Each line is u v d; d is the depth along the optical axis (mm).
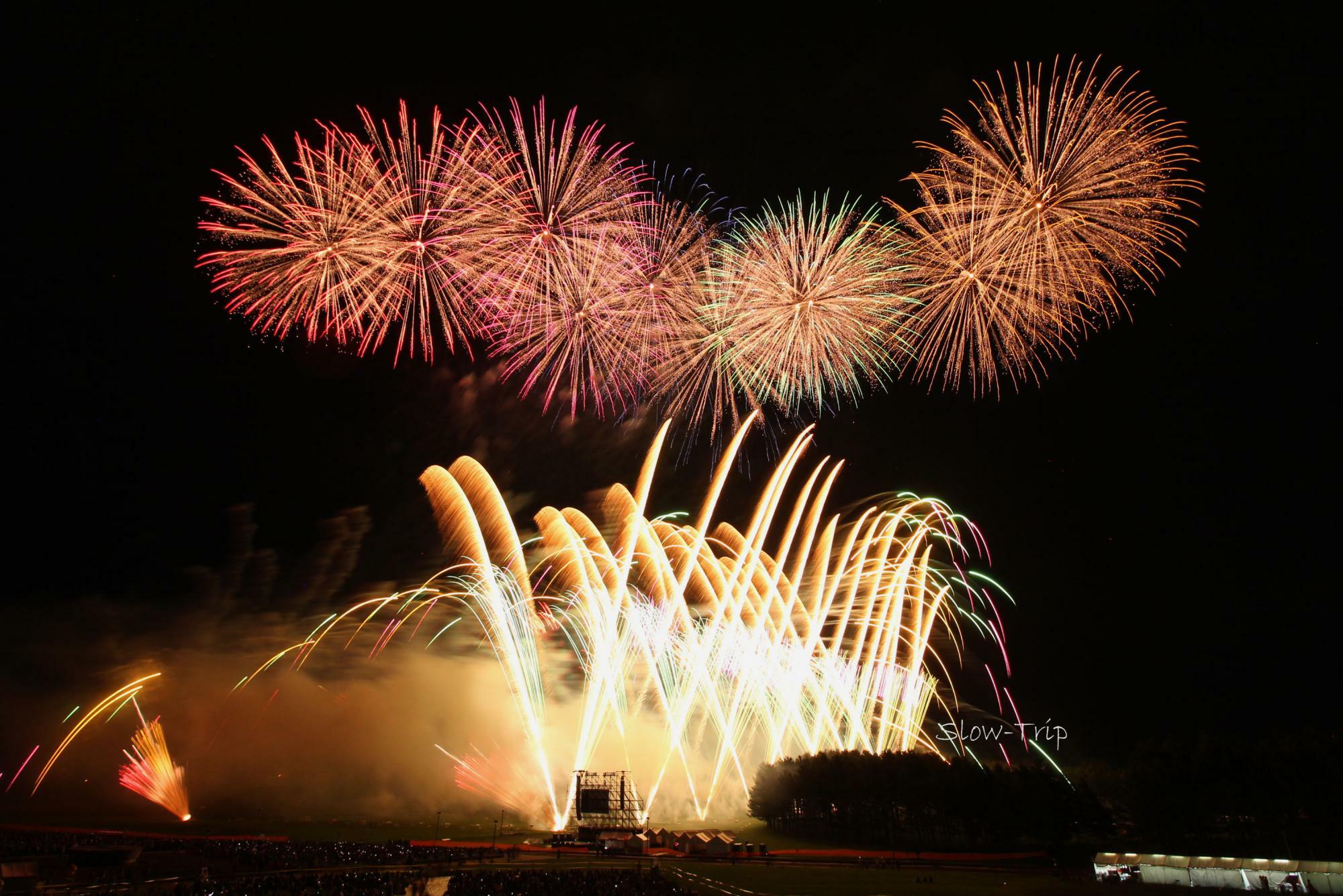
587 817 99875
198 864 76875
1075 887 67625
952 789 92750
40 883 66812
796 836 106438
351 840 99312
